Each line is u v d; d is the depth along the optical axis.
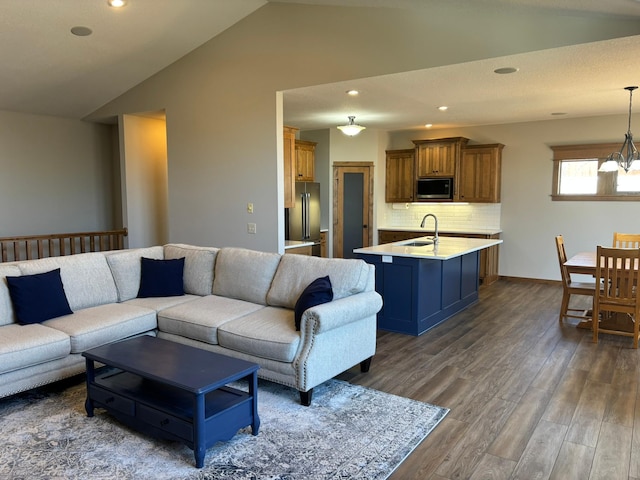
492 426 2.92
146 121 7.20
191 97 6.18
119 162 7.81
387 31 4.68
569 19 3.81
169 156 6.49
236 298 4.21
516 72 4.60
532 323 5.26
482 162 7.79
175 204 6.52
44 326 3.49
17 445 2.68
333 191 8.66
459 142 7.93
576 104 6.15
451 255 4.72
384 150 8.84
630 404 3.23
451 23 4.33
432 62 4.45
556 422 2.97
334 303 3.31
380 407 3.15
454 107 6.38
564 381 3.62
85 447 2.66
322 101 5.98
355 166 8.64
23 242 6.86
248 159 5.75
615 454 2.61
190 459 2.54
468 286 6.05
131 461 2.52
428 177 8.27
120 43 5.50
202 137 6.14
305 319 3.12
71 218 7.40
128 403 2.76
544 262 7.64
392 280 4.93
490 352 4.28
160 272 4.43
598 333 4.86
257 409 2.88
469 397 3.33
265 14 5.43
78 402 3.23
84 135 7.49
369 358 3.78
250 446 2.67
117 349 3.02
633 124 6.82
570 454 2.61
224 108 5.89
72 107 6.88
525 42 4.01
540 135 7.53
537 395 3.37
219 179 6.04
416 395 3.35
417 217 8.82
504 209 7.93
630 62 4.27
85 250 7.55
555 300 6.40
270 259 4.11
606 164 5.48
